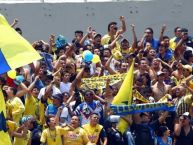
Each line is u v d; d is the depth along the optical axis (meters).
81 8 45.91
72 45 41.66
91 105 38.03
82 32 42.88
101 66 41.19
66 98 38.09
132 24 45.41
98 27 46.03
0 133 33.72
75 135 36.91
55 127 36.81
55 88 38.59
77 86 39.16
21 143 36.62
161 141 38.31
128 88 38.09
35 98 38.25
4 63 33.69
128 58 41.12
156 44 43.16
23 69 39.78
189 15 46.34
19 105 37.12
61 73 39.69
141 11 46.12
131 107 38.00
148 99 39.38
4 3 45.50
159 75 40.00
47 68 41.12
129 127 38.03
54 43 42.31
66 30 45.81
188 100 39.44
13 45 33.84
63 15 45.81
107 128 37.69
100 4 45.94
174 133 38.91
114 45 42.44
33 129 37.06
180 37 43.44
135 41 42.69
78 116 37.88
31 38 45.66
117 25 46.06
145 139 37.97
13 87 37.91
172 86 40.38
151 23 46.22
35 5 45.62
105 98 38.50
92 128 37.34
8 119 37.00
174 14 46.38
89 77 39.69
